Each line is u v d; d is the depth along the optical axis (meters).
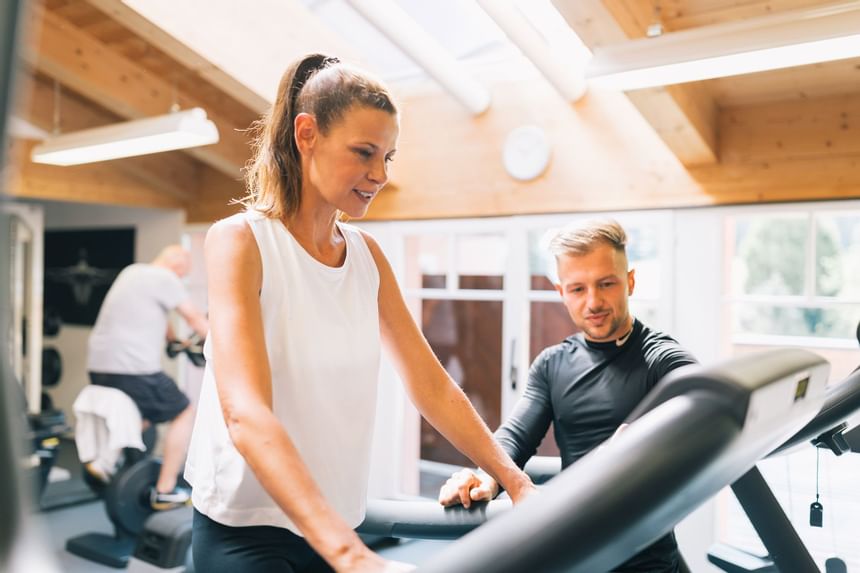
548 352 1.78
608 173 4.15
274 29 4.16
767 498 1.21
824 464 2.69
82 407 4.42
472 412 1.20
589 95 4.21
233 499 0.99
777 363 0.44
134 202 6.23
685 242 3.94
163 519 3.68
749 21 2.44
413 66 4.69
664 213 3.99
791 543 1.22
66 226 7.62
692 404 0.40
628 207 4.08
